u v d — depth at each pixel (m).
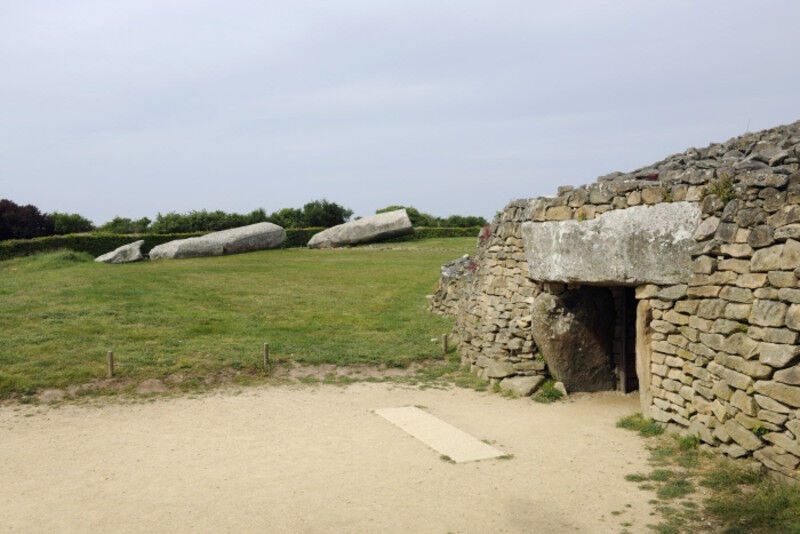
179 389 13.32
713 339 8.30
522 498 7.42
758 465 7.38
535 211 12.52
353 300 22.98
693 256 8.83
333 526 6.83
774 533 5.98
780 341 7.14
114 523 6.95
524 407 11.82
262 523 6.92
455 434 10.16
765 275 7.52
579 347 12.38
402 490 7.80
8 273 29.02
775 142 10.72
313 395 13.08
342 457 9.15
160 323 18.12
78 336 16.20
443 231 47.50
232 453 9.42
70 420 11.29
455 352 16.39
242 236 38.09
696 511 6.73
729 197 8.31
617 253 10.14
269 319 19.59
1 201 45.00
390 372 14.98
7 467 8.89
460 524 6.80
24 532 6.74
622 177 11.66
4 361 13.98
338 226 44.72
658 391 9.59
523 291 13.32
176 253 35.50
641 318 9.89
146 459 9.18
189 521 6.99
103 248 40.28
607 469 8.23
